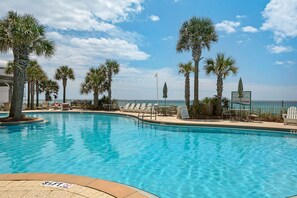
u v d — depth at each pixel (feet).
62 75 111.24
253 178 19.53
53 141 35.09
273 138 37.76
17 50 51.85
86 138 37.68
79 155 26.91
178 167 22.54
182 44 65.21
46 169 21.81
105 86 97.50
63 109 91.09
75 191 13.10
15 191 13.07
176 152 28.53
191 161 24.62
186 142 34.68
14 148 30.40
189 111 60.85
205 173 20.80
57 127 50.03
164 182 18.60
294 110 46.73
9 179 14.84
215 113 62.13
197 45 63.36
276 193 16.49
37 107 96.07
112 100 98.17
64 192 12.96
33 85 93.09
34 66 90.74
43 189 13.35
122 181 18.83
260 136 39.45
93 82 95.20
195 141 35.42
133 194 12.80
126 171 21.29
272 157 26.27
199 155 27.09
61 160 24.80
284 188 17.42
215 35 63.93
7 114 75.87
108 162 24.11
